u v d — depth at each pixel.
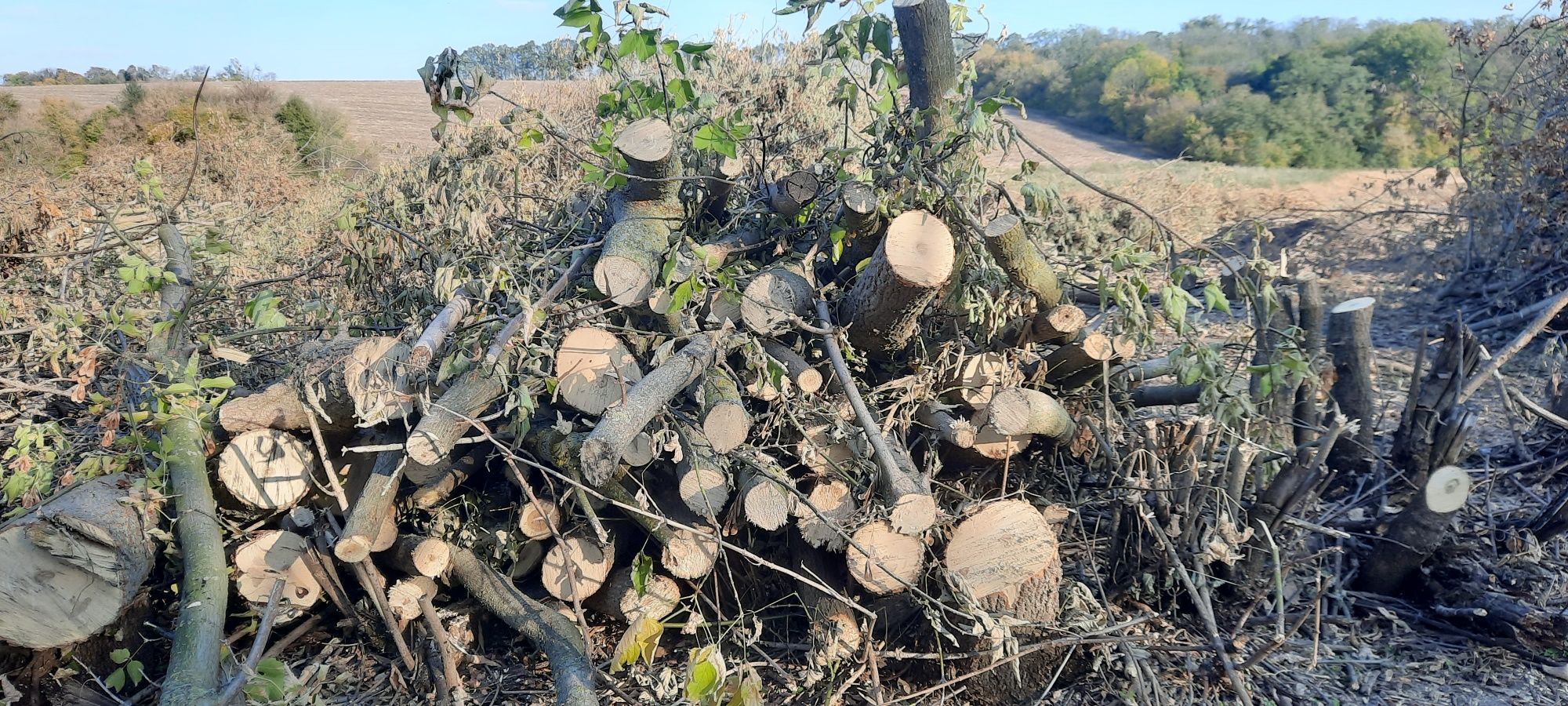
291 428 3.01
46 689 2.75
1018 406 2.92
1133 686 2.78
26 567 2.58
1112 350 3.08
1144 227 6.88
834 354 2.91
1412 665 3.00
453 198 4.69
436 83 3.07
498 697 2.92
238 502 3.11
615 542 3.05
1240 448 3.00
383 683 3.02
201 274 4.28
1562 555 3.45
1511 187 7.20
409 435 2.67
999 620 2.55
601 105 3.55
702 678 2.31
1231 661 2.78
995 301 3.09
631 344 3.23
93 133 14.58
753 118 6.17
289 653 3.20
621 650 2.49
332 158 12.91
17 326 4.28
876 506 2.72
